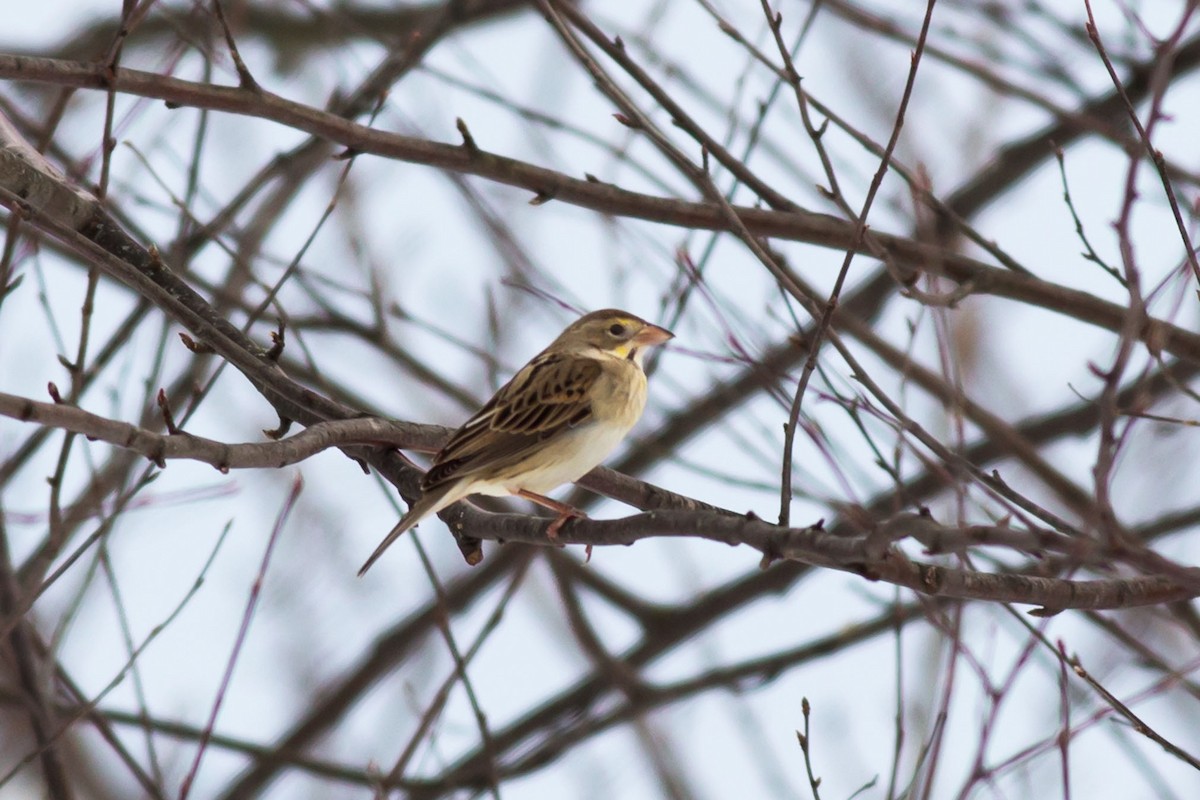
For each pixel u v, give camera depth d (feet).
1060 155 32.19
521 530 31.30
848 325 44.14
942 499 48.85
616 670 55.42
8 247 33.14
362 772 52.80
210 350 32.32
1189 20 25.57
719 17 36.65
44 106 54.29
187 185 41.60
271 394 34.45
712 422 52.65
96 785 57.21
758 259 30.09
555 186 36.63
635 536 28.55
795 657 54.60
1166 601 26.68
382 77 46.24
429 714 39.22
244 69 33.78
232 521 36.86
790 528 24.77
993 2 52.03
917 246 38.40
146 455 23.73
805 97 33.40
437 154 35.91
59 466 33.81
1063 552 21.26
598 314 40.06
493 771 36.96
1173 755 28.07
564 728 56.95
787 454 26.08
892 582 24.81
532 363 38.83
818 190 32.60
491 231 49.73
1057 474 45.98
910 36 47.70
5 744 57.00
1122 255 23.09
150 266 34.50
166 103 33.37
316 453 29.09
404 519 32.58
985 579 25.48
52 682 41.24
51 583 31.68
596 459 38.17
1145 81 50.57
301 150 48.98
